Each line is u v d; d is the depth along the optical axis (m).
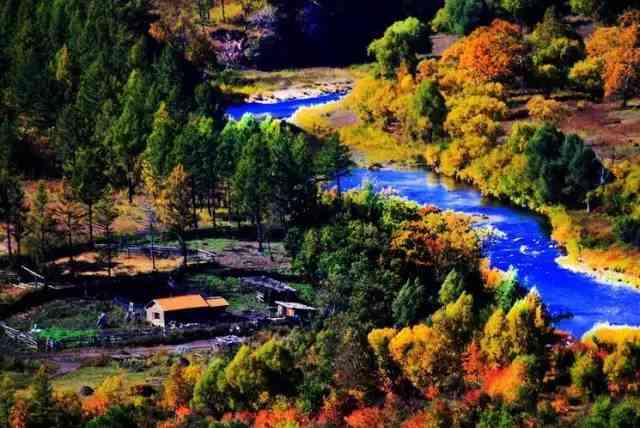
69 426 132.50
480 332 153.38
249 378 140.25
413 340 148.12
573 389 143.75
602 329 172.75
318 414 138.75
